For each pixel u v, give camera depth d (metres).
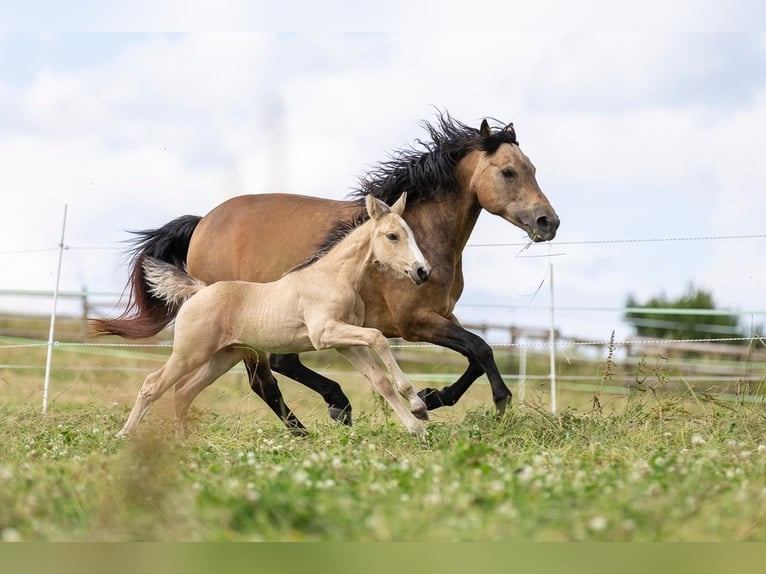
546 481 6.24
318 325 9.94
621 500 5.38
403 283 10.63
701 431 9.68
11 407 13.55
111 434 10.27
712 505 5.36
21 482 6.39
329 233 10.80
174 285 10.54
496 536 4.90
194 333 10.27
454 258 11.00
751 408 10.44
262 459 8.23
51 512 5.60
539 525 5.06
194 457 8.01
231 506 5.29
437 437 9.39
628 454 8.16
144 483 5.69
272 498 5.36
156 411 10.38
